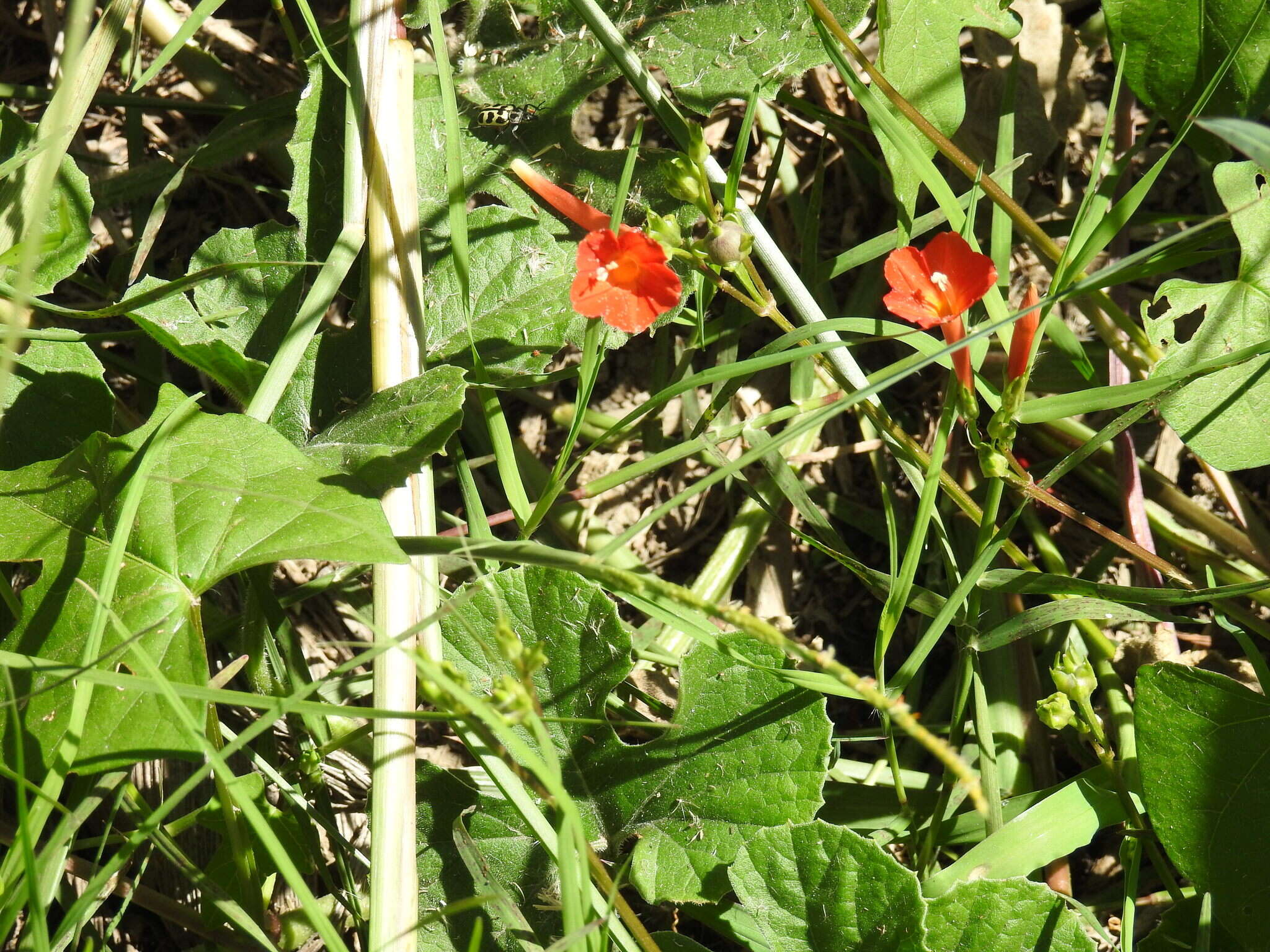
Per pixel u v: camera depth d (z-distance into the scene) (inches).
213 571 35.1
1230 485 38.5
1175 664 35.6
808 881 35.5
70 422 37.1
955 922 35.6
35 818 34.6
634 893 37.8
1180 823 35.7
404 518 35.9
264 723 34.1
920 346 36.5
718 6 37.9
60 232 35.6
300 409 37.3
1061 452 38.6
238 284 37.8
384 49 36.9
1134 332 37.4
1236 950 35.8
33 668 34.2
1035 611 36.0
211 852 37.8
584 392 35.7
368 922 36.2
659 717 37.5
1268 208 36.3
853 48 36.1
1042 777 37.4
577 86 38.1
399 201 36.7
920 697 38.4
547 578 36.3
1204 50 37.3
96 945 37.6
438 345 37.7
